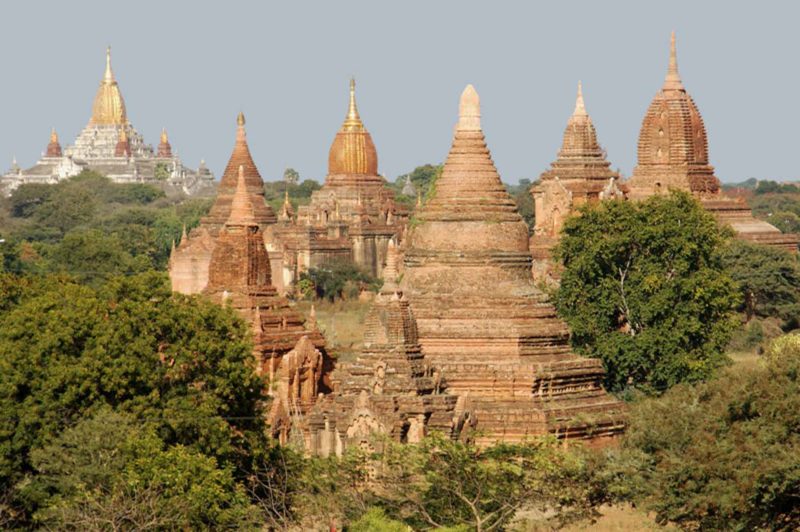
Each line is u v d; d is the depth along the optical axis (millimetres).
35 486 139500
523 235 179000
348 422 159500
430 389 162500
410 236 186250
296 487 144625
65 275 178250
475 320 174000
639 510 138875
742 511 130500
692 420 138625
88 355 143750
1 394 141250
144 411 142750
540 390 170250
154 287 158000
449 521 138250
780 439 132750
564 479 137375
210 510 134375
